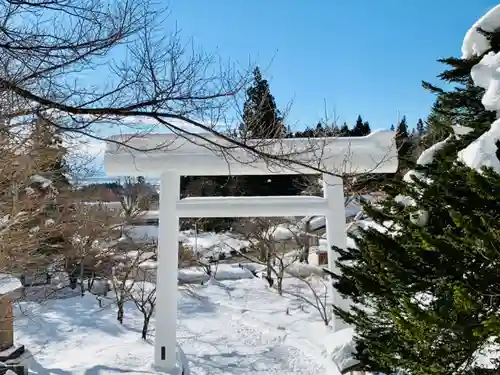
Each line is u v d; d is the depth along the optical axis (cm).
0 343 981
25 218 833
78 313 1714
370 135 868
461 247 316
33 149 653
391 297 402
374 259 399
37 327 1515
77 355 1245
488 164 316
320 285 2070
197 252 2384
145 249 1794
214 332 1473
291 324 1520
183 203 905
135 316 1739
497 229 292
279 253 2517
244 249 2703
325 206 883
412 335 295
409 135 1116
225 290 2162
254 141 569
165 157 877
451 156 418
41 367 1048
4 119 473
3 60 445
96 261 1998
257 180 2184
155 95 476
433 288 357
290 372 1065
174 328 909
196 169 873
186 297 1994
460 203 340
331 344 593
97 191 1917
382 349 380
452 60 426
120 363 1028
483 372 295
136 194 2145
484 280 294
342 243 874
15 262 916
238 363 1141
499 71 341
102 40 452
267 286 2194
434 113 476
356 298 504
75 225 1553
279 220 2119
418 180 403
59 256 1588
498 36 410
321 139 754
